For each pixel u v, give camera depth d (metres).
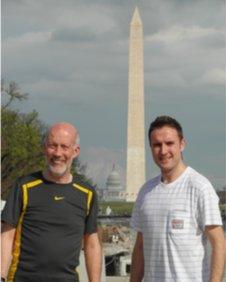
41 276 3.82
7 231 3.86
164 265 3.73
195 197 3.73
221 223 3.72
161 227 3.75
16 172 33.53
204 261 3.74
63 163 3.84
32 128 33.84
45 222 3.84
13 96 31.02
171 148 3.77
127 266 15.24
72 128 3.88
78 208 3.89
